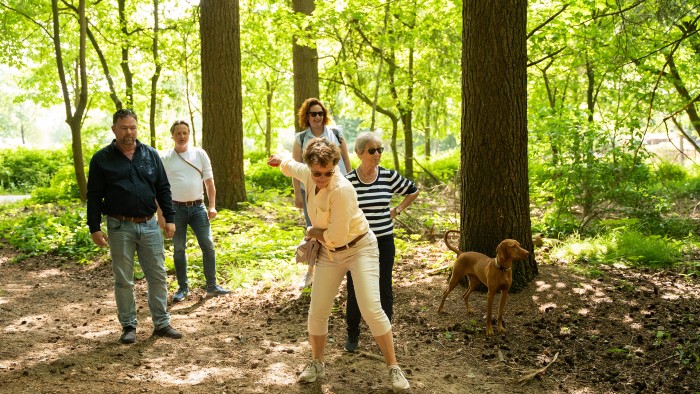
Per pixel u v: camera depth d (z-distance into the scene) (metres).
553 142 9.44
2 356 4.60
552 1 11.13
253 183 18.30
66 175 17.42
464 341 5.11
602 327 5.31
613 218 9.81
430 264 7.37
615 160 9.18
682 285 6.43
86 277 7.93
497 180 6.14
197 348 4.94
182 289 6.65
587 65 13.41
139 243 5.10
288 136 31.86
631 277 6.67
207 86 11.34
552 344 5.03
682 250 8.14
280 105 25.75
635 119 9.15
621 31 7.78
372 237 4.04
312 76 14.02
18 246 9.78
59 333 5.32
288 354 4.80
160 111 21.08
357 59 16.41
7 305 6.41
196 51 17.81
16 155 26.78
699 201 13.05
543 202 10.22
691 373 4.45
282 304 6.29
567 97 19.61
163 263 5.26
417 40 15.21
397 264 7.56
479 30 6.02
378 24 13.80
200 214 6.60
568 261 7.24
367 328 5.46
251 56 18.77
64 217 10.95
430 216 10.28
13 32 17.22
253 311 6.12
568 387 4.27
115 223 4.94
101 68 20.64
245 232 9.52
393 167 21.97
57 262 8.79
